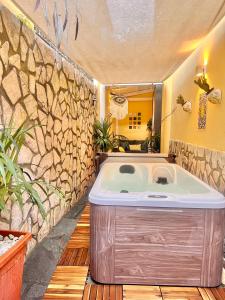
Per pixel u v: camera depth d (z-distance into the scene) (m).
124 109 5.75
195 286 1.75
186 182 2.78
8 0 1.85
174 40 2.76
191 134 3.46
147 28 2.40
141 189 2.91
